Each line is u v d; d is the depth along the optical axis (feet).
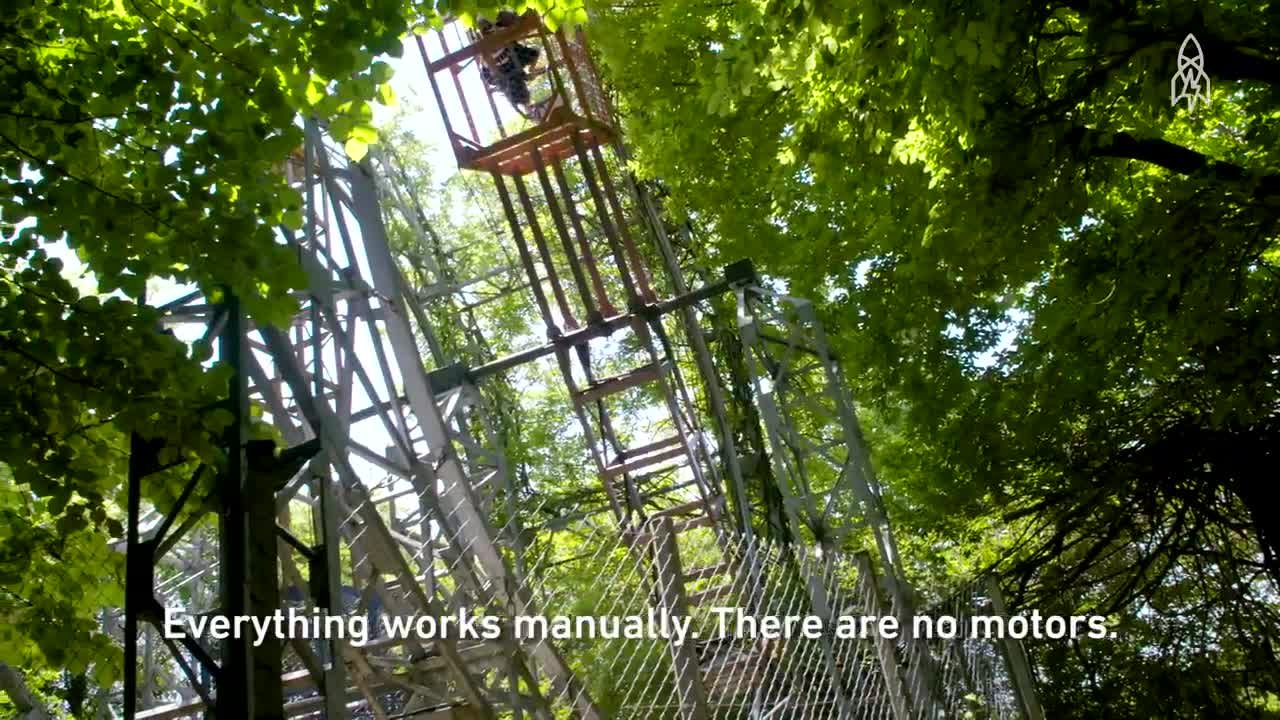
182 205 18.40
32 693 30.73
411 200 63.57
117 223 18.39
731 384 56.80
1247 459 39.70
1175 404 40.55
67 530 19.43
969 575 54.80
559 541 53.21
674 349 64.34
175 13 19.36
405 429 29.84
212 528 35.35
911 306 42.60
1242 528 43.24
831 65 23.26
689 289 58.49
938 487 47.34
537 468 67.62
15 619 21.07
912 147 27.27
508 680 24.12
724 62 26.21
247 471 17.72
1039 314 38.04
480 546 31.68
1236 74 22.22
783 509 50.16
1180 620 46.24
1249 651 43.83
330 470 20.35
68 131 18.89
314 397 21.08
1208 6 20.76
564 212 65.57
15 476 18.58
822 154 27.30
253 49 18.90
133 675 16.46
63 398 18.40
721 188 44.19
